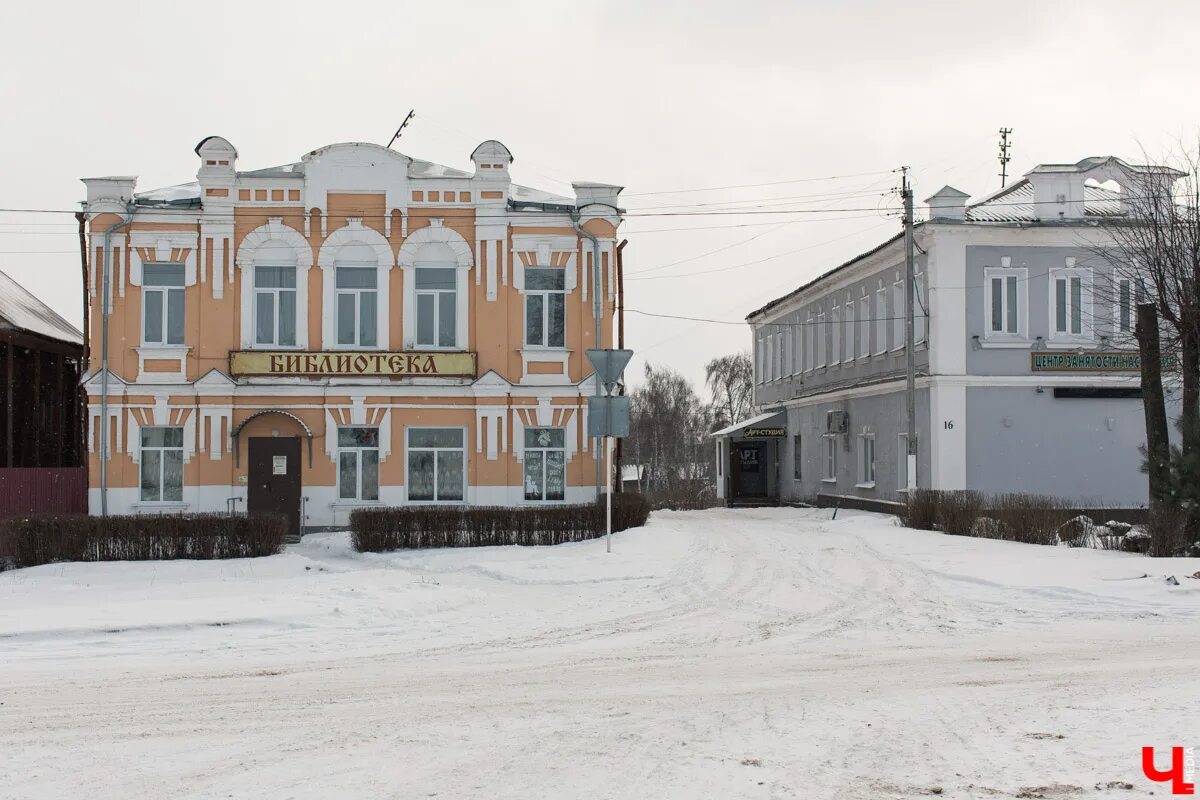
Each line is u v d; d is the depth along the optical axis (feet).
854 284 135.23
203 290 93.61
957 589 61.31
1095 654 41.47
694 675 37.93
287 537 92.73
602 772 25.34
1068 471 107.04
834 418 137.90
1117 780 24.29
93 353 92.73
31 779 25.23
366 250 95.04
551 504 94.48
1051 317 107.76
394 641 46.32
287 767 26.05
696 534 90.07
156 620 49.14
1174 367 88.69
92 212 92.68
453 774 25.27
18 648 44.60
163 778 25.25
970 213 109.70
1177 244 82.79
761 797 23.36
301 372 93.30
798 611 54.70
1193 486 73.10
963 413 106.52
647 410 306.14
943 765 25.68
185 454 92.84
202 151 93.56
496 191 95.09
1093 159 109.29
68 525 77.25
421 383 94.02
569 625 50.75
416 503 94.32
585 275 95.30
